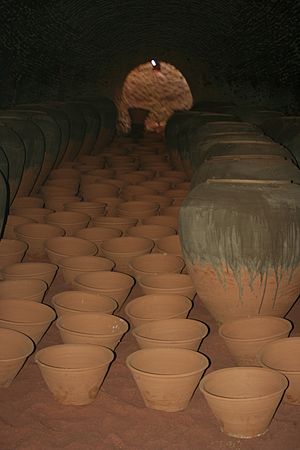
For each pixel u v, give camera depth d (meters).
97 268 5.13
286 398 3.40
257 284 4.14
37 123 7.75
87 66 15.29
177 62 15.47
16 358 3.46
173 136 9.69
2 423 3.23
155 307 4.37
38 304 4.18
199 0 13.84
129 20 14.77
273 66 13.88
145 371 3.48
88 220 6.33
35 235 5.90
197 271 4.30
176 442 3.10
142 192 7.64
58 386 3.35
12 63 14.49
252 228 4.05
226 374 3.31
